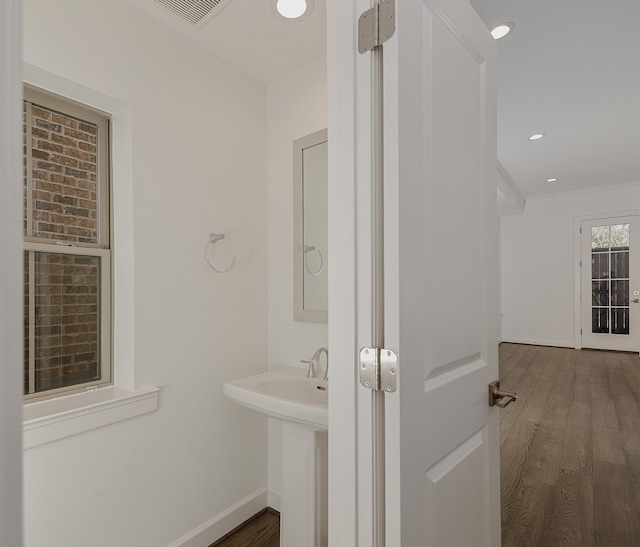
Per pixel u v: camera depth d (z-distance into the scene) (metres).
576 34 2.05
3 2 0.29
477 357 1.08
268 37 1.72
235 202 1.92
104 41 1.42
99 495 1.38
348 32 0.82
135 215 1.51
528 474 2.30
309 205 1.89
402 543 0.74
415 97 0.80
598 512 1.92
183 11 1.55
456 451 0.97
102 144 1.57
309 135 1.89
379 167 0.79
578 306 6.24
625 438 2.78
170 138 1.64
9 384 0.29
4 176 0.29
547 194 6.35
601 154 4.20
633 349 5.73
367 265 0.79
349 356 0.82
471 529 1.02
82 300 1.50
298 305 1.92
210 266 1.77
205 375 1.76
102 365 1.54
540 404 3.55
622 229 5.80
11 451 0.29
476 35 1.09
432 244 0.87
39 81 1.32
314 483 1.50
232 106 1.92
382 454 0.78
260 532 1.84
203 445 1.74
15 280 0.29
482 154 1.12
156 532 1.55
